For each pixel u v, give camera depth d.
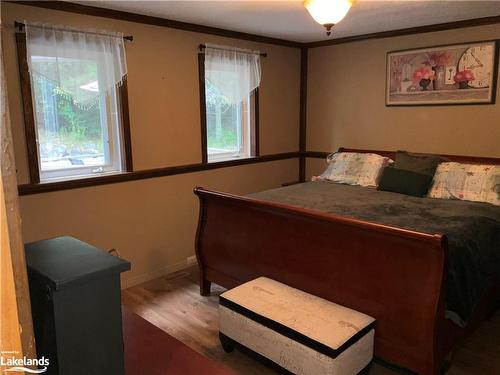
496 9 3.28
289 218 2.59
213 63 3.96
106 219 3.37
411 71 4.10
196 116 3.91
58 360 0.89
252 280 2.72
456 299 2.14
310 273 2.51
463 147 3.89
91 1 2.91
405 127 4.24
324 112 4.89
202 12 3.28
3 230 0.52
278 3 3.00
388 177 3.68
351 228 2.25
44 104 2.96
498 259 2.68
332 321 2.14
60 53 2.92
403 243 2.08
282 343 2.14
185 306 3.15
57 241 1.09
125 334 1.34
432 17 3.56
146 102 3.51
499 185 3.21
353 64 4.54
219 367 1.20
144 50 3.44
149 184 3.62
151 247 3.71
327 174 4.25
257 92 4.48
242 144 4.54
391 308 2.16
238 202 2.83
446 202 3.22
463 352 2.52
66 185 3.07
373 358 2.29
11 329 0.54
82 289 0.89
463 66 3.77
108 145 3.39
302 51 4.92
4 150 0.53
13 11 2.71
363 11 3.32
